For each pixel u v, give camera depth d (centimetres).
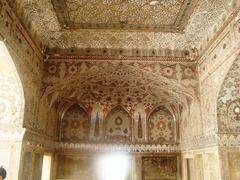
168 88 657
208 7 459
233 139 481
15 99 472
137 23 526
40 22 516
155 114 791
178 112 775
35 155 558
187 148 685
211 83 523
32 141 524
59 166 740
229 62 445
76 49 615
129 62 610
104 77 652
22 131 461
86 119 779
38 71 568
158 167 749
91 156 751
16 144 457
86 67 608
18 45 444
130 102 777
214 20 498
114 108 790
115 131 775
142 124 780
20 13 448
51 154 720
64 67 607
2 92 467
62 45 608
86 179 733
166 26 535
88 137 766
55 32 556
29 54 505
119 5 470
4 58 419
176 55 621
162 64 615
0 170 304
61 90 670
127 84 690
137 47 616
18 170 446
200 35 561
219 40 489
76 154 750
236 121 489
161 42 596
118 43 600
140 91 724
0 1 367
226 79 470
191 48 621
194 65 617
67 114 781
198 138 590
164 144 764
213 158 504
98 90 723
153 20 516
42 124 608
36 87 555
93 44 605
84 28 541
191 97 609
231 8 437
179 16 497
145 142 766
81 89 709
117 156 754
